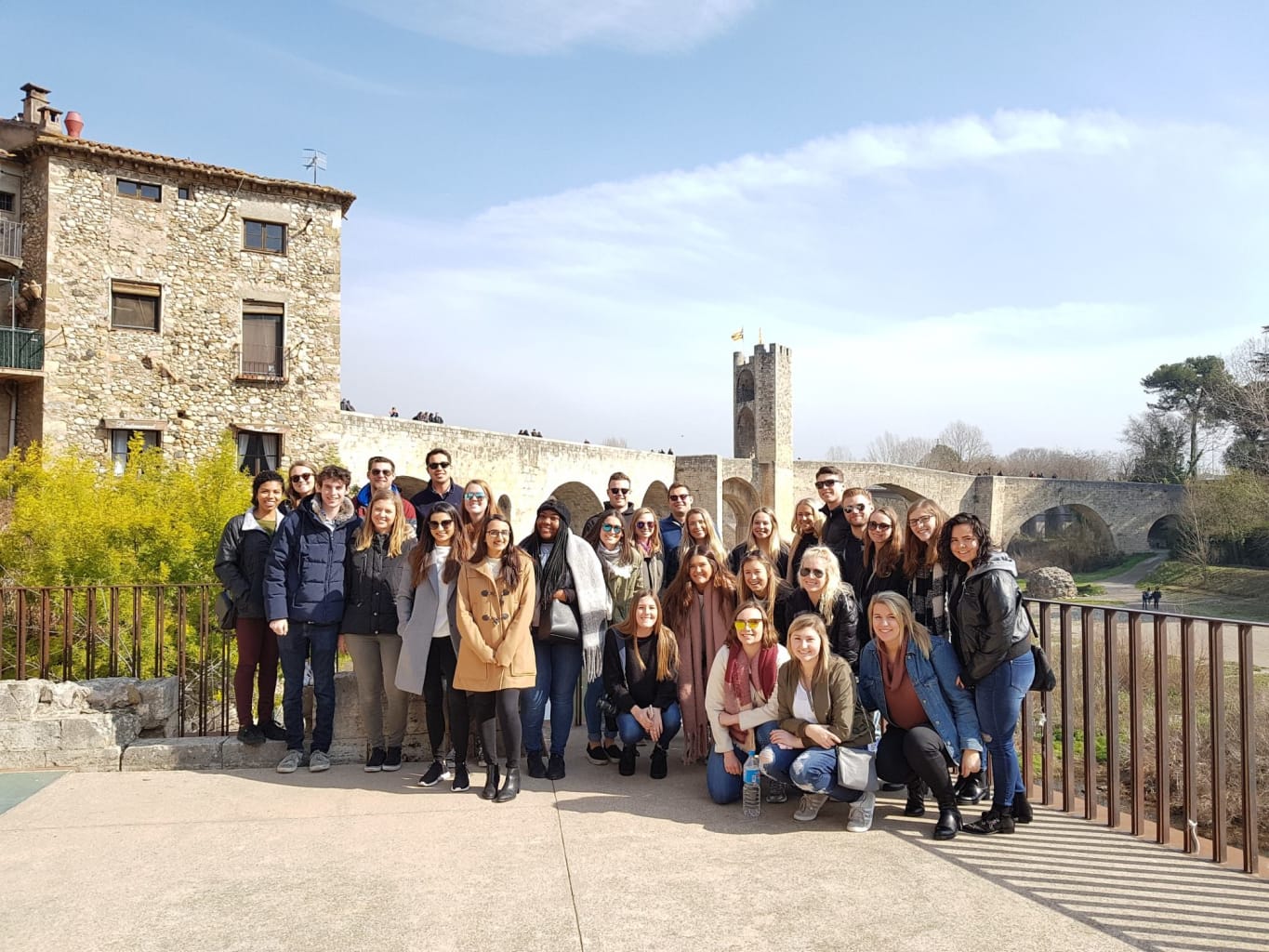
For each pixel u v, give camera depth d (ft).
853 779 14.97
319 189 70.79
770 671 16.49
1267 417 162.40
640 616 18.63
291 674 18.81
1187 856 14.28
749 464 163.94
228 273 67.82
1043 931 11.14
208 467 50.85
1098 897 12.30
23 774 18.28
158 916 11.51
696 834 14.87
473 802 16.58
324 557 18.70
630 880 12.72
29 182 62.59
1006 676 15.01
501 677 16.70
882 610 15.72
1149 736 42.68
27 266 61.98
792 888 12.50
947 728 15.31
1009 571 14.96
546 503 18.99
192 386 66.08
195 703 36.17
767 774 15.53
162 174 65.51
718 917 11.50
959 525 15.49
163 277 65.36
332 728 19.03
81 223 62.44
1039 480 198.39
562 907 11.76
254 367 69.10
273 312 69.82
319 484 19.21
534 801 16.71
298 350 70.23
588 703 19.94
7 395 61.36
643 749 21.42
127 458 63.67
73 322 61.98
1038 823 16.19
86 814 15.69
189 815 15.66
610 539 20.90
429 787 17.65
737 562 20.77
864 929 11.16
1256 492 145.07
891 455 343.05
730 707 16.78
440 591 17.69
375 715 18.88
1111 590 158.71
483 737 16.83
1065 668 17.39
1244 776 13.70
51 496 45.37
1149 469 231.71
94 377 62.54
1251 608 125.39
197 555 44.83
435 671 17.92
